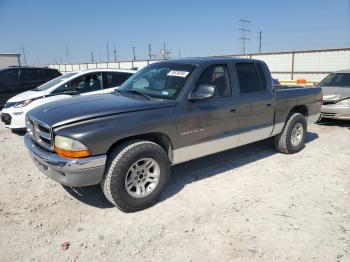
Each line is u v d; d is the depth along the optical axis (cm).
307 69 2384
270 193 446
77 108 392
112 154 374
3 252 318
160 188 410
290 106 596
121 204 381
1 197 437
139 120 385
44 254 315
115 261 305
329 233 347
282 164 565
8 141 746
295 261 303
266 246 325
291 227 359
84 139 347
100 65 4538
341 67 2205
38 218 382
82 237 343
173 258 308
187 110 429
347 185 474
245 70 521
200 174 516
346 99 862
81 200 428
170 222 371
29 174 522
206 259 306
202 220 375
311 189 460
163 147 431
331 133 813
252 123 526
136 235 346
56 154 365
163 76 471
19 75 1161
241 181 488
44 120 377
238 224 366
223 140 484
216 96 470
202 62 467
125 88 502
